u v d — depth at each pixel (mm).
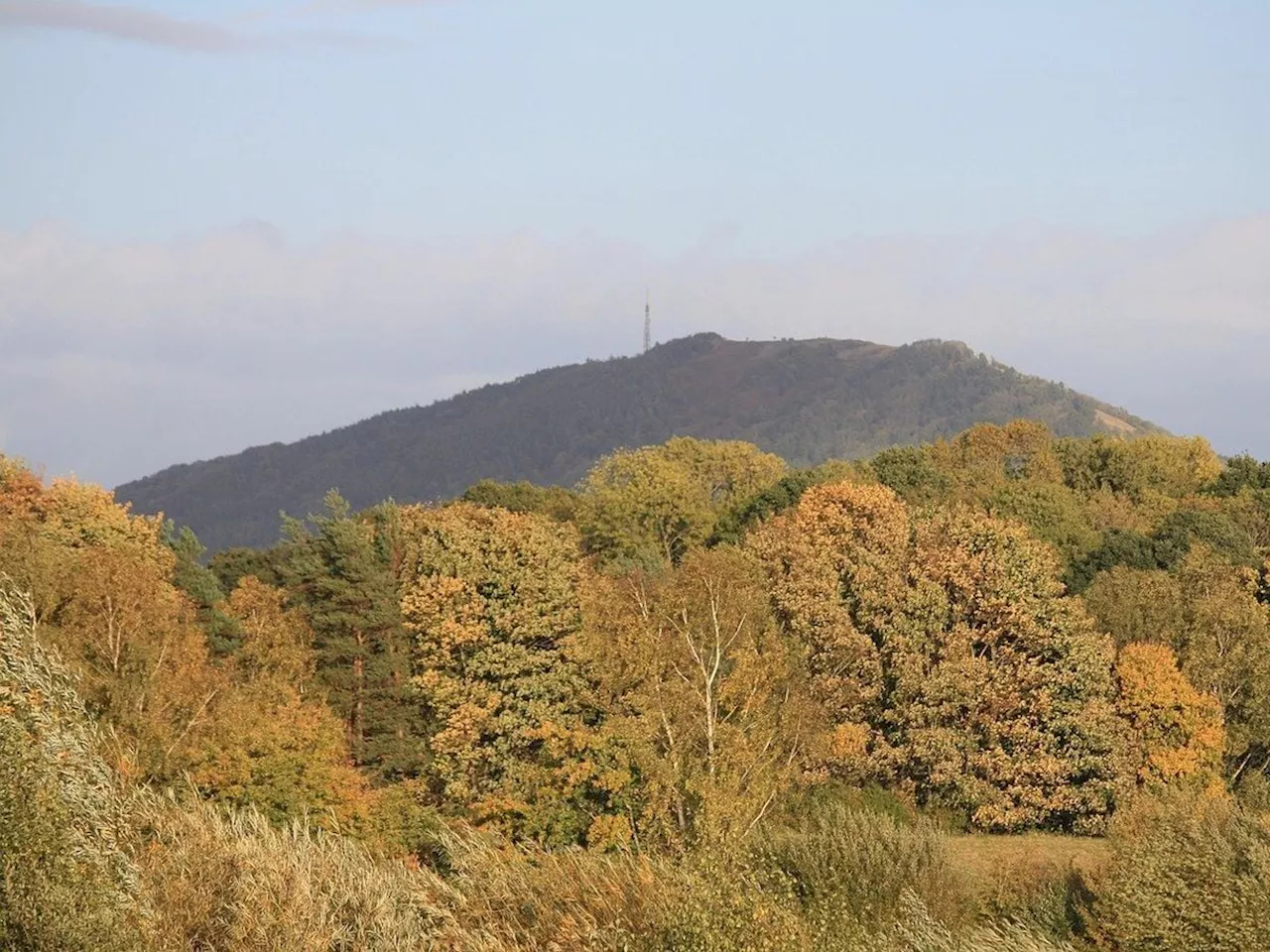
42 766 24594
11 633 27406
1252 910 40844
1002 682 82438
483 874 32125
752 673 64750
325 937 27859
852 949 28891
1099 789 78562
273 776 54719
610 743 61250
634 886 29531
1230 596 97188
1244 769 89750
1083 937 44750
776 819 61656
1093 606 98812
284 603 97188
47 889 23234
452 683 71938
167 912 26969
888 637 87250
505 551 76875
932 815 79688
